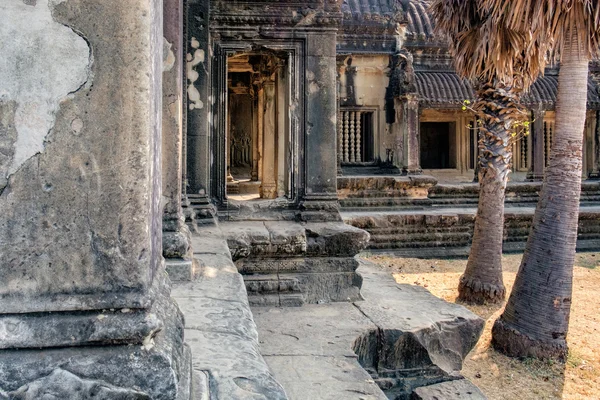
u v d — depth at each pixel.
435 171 21.97
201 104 6.89
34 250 1.51
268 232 6.29
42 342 1.49
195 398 1.78
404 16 17.31
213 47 7.05
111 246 1.54
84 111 1.53
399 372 5.32
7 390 1.44
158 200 1.91
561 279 7.25
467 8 8.95
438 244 14.50
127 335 1.51
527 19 7.11
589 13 6.62
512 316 7.59
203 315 3.06
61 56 1.52
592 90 19.59
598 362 7.16
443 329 5.60
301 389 3.81
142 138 1.56
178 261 4.09
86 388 1.46
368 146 17.72
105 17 1.53
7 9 1.50
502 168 9.79
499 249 9.85
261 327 5.34
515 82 9.50
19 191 1.51
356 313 5.88
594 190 18.45
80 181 1.53
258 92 11.30
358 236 6.42
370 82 17.34
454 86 17.84
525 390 6.37
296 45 7.02
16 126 1.50
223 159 7.09
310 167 6.99
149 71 1.57
